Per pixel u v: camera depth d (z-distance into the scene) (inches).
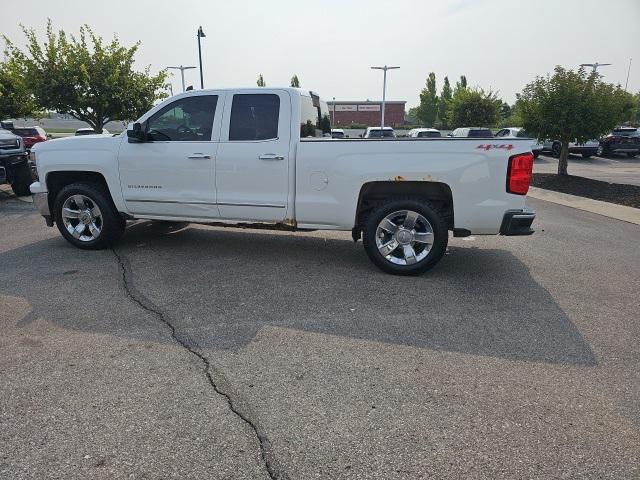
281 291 194.9
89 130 850.8
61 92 613.3
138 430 108.2
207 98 227.3
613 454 101.2
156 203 237.9
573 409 116.8
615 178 628.1
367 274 216.4
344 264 231.5
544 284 206.2
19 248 259.1
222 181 225.9
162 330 158.7
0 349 145.3
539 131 585.0
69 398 120.0
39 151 251.0
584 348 148.6
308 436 106.5
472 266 230.5
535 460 99.4
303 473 95.7
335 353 144.0
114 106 641.6
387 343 150.6
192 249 256.8
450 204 211.8
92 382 127.3
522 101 593.6
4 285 200.8
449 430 108.7
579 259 244.4
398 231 209.6
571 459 99.7
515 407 117.4
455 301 185.6
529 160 194.5
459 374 132.6
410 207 205.3
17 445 103.4
